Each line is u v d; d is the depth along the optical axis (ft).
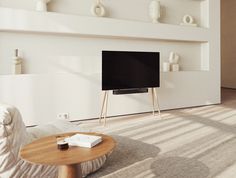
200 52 18.62
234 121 12.80
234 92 25.13
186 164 7.47
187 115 14.53
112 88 12.71
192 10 18.12
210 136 10.27
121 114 14.70
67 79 12.91
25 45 12.78
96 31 13.35
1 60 12.28
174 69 16.76
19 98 11.81
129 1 15.49
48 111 12.50
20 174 5.64
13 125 5.37
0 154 5.33
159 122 12.87
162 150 8.72
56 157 4.57
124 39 15.37
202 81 17.56
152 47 16.44
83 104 13.42
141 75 13.51
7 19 11.23
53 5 13.32
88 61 14.43
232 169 7.05
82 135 5.73
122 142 9.64
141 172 6.98
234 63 27.84
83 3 14.10
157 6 15.71
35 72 13.10
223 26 28.78
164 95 16.15
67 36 13.78
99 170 7.14
